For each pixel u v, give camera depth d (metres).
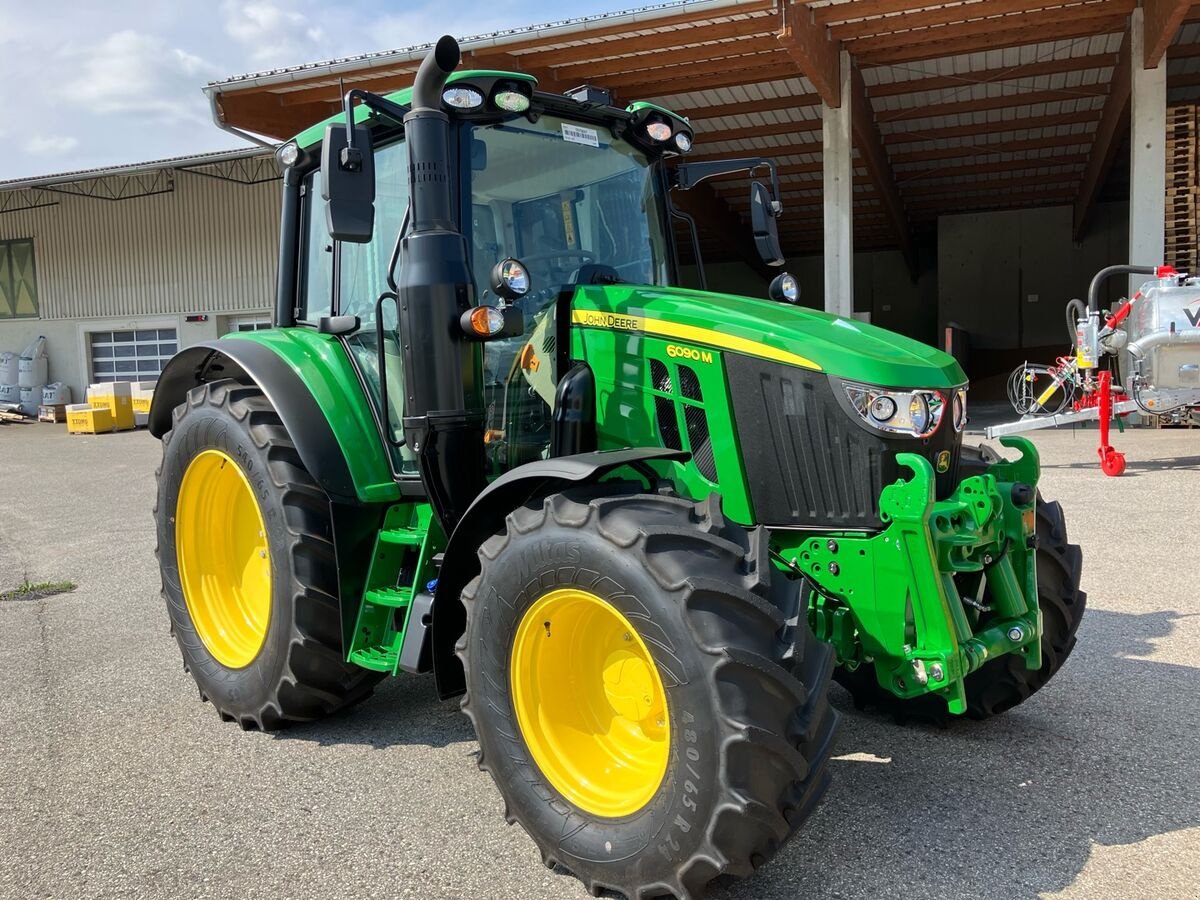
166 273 22.94
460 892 2.58
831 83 13.88
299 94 14.49
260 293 22.12
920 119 18.25
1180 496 7.70
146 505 10.00
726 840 2.26
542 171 3.52
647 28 12.30
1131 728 3.52
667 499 2.60
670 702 2.35
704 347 2.98
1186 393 8.62
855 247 28.94
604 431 3.22
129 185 22.83
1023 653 3.15
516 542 2.67
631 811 2.48
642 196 3.85
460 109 3.14
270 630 3.60
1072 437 11.77
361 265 3.76
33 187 21.97
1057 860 2.63
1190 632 4.52
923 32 13.87
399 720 3.86
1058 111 17.95
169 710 4.02
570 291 3.38
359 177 2.95
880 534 2.71
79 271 23.77
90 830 2.97
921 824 2.86
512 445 3.48
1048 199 24.94
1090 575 5.51
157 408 4.54
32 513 9.75
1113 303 10.66
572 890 2.57
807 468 2.86
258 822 3.00
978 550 2.98
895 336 3.16
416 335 3.05
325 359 3.77
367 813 3.04
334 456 3.49
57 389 23.62
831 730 2.46
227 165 21.92
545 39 12.73
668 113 3.76
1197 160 12.62
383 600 3.40
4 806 3.14
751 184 3.84
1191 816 2.86
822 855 2.69
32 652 4.87
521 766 2.68
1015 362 26.19
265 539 3.71
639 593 2.38
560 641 2.71
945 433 2.91
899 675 2.76
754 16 12.35
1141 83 12.90
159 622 5.42
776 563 2.92
